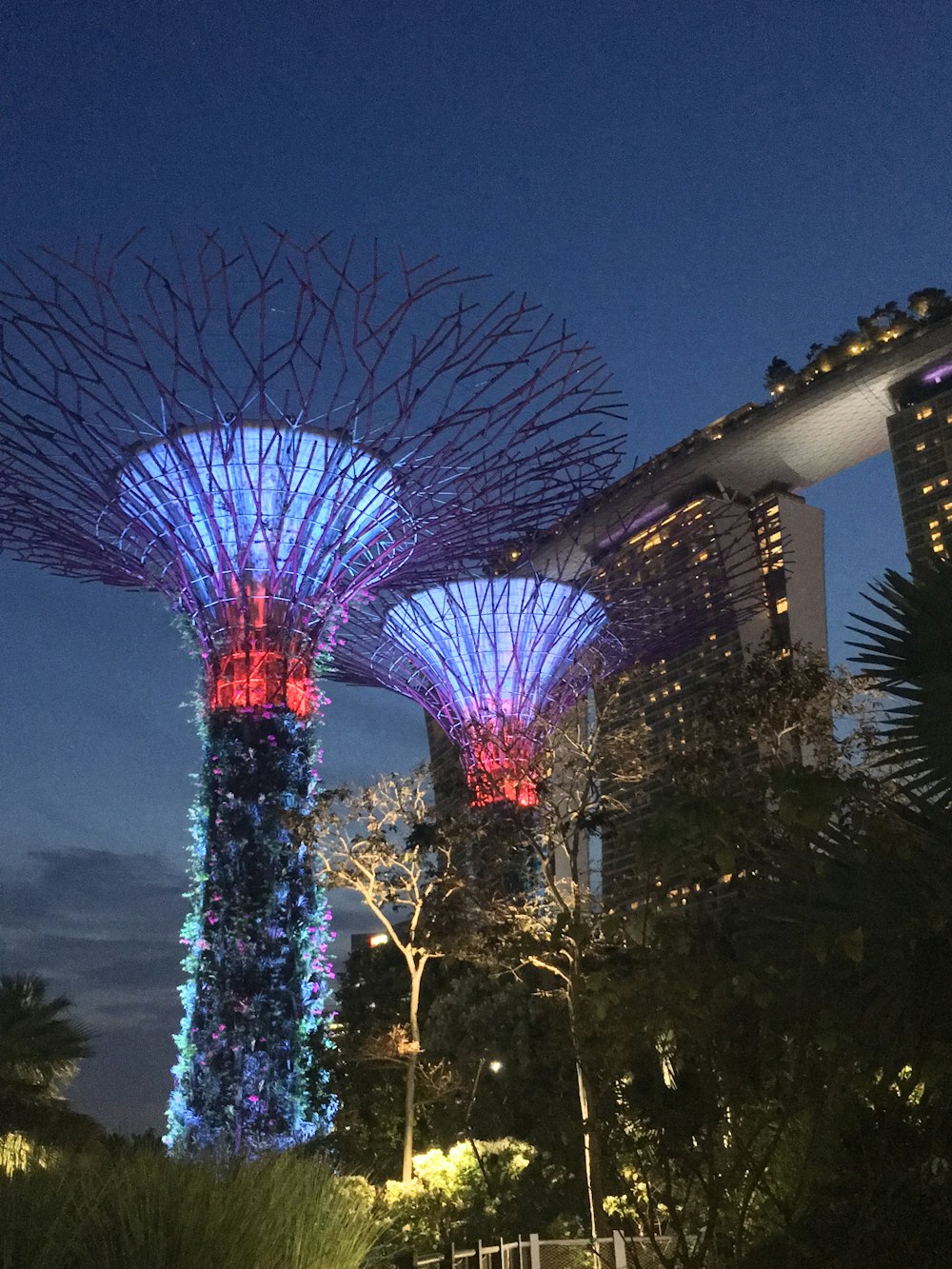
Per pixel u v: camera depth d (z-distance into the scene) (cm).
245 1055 2703
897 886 625
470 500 2966
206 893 2858
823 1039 571
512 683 3675
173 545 3061
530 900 2042
